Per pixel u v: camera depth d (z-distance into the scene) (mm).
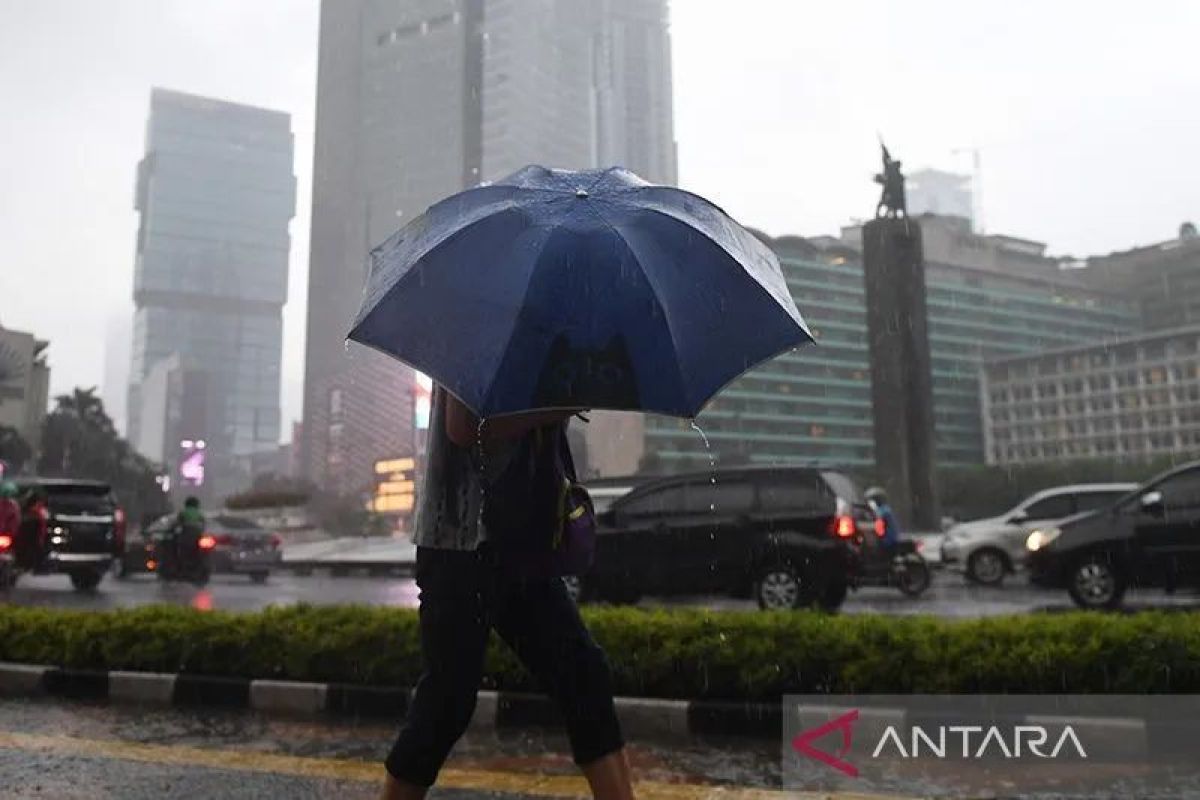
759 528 10609
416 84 121875
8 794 3699
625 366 1932
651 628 5520
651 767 4273
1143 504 10609
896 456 30672
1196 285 112062
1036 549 11242
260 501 62219
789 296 2258
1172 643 4566
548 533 2414
